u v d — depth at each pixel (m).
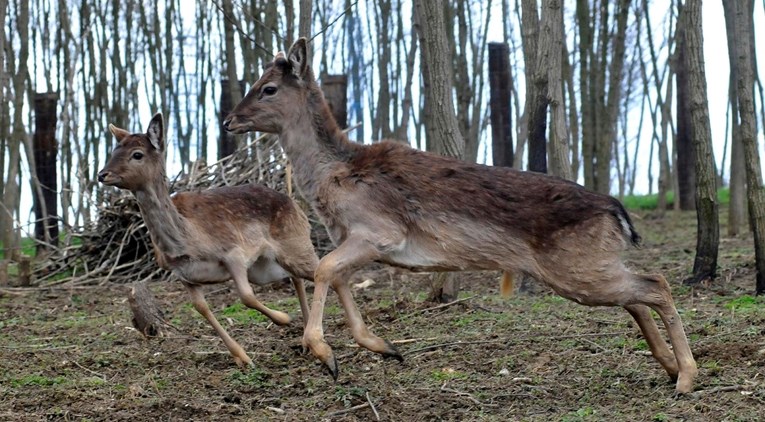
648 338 6.02
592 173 16.97
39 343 8.69
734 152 15.29
